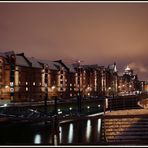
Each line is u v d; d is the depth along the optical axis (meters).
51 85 101.31
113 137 37.00
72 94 115.69
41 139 41.50
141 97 95.25
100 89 144.50
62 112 56.06
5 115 43.97
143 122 37.09
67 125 47.19
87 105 74.19
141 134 36.34
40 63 98.12
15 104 57.97
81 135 48.88
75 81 118.75
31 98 89.62
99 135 48.66
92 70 136.38
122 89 197.75
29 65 90.69
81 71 124.69
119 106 67.38
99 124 50.00
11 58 83.12
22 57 92.19
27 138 39.19
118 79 187.12
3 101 64.31
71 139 47.00
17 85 83.62
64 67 115.56
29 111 51.44
